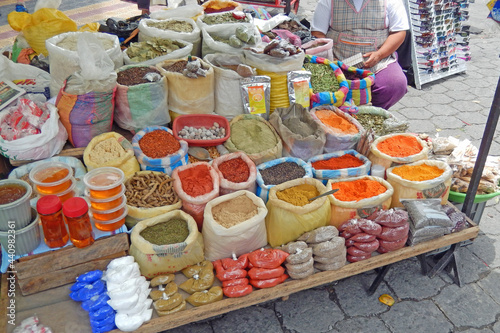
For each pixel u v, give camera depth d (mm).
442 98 5605
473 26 8086
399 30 4176
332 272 2672
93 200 2365
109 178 2416
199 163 2910
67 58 3082
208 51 3678
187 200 2682
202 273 2555
